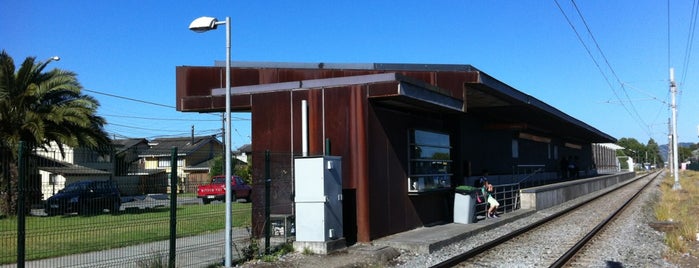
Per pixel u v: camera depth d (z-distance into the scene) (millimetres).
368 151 13727
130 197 10422
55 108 21453
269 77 16188
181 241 13281
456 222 17938
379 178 14258
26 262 10367
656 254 12656
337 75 16188
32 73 21844
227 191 10680
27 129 20578
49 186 9633
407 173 15867
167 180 11023
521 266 10953
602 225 17672
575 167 49438
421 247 13008
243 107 15078
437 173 17672
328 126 13969
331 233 12406
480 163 26078
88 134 21969
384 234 14344
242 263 11023
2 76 21172
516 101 21766
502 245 13836
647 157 166625
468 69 17453
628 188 46344
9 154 10039
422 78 16703
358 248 12750
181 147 60719
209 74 16250
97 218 9836
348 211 13711
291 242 12625
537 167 39531
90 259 10727
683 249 12898
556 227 18141
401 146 15633
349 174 13750
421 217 16719
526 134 36000
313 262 11203
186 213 14094
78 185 9859
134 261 10445
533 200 24750
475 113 25656
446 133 18469
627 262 11547
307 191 12320
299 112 14188
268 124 14484
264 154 13281
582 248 13320
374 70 16297
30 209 9477
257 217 13359
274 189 13375
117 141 44375
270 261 11281
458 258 11266
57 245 11859
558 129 39094
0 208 9727
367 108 13734
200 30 10555
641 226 18312
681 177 68750
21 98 21062
